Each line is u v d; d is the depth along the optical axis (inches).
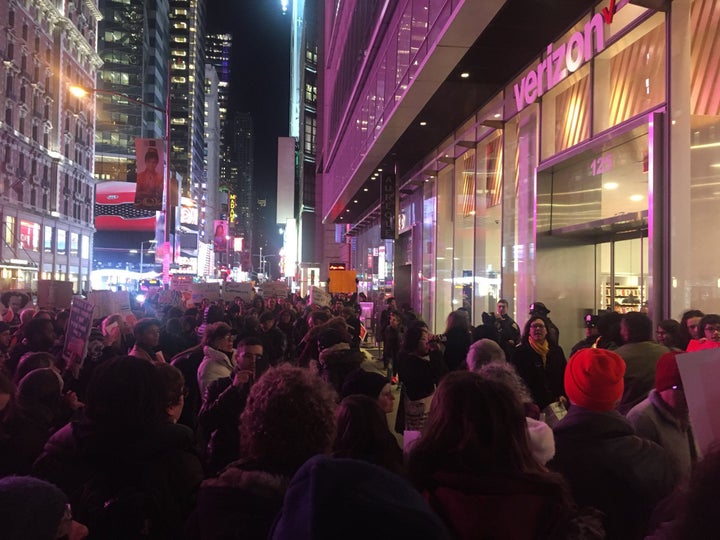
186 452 112.6
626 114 378.3
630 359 163.2
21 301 520.7
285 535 50.9
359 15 1047.6
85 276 2952.8
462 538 70.7
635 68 371.6
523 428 78.5
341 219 1822.1
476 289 671.8
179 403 133.8
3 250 2090.3
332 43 1731.1
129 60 4284.0
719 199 304.3
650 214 327.0
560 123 460.1
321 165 2502.5
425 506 50.1
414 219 1029.8
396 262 1083.3
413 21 598.9
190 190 5644.7
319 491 49.6
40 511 59.3
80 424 107.5
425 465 77.7
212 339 222.5
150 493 101.3
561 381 230.8
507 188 581.6
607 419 104.3
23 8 2208.4
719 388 75.4
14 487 59.4
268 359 334.3
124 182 4151.1
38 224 2399.1
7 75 2116.1
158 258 954.1
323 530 47.5
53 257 2541.8
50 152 2507.4
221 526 77.0
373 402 108.7
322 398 87.4
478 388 78.5
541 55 490.6
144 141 787.4
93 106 3046.3
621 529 97.5
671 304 315.0
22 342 251.0
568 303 471.5
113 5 4261.8
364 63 914.7
